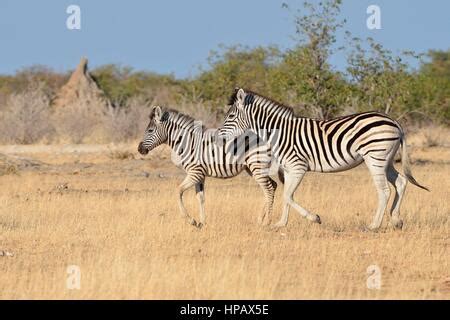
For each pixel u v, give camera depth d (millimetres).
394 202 26375
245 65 73062
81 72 99812
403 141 26281
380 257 21641
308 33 49969
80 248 22719
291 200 26422
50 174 45469
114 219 27219
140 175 45156
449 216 28609
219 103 67312
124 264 19469
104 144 66000
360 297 17203
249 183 40281
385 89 49938
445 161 52000
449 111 76875
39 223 26828
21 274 19500
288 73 51406
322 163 26469
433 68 113625
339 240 24047
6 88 123188
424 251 22281
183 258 21188
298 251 22312
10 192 36375
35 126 68875
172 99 79875
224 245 23062
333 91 50062
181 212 26578
